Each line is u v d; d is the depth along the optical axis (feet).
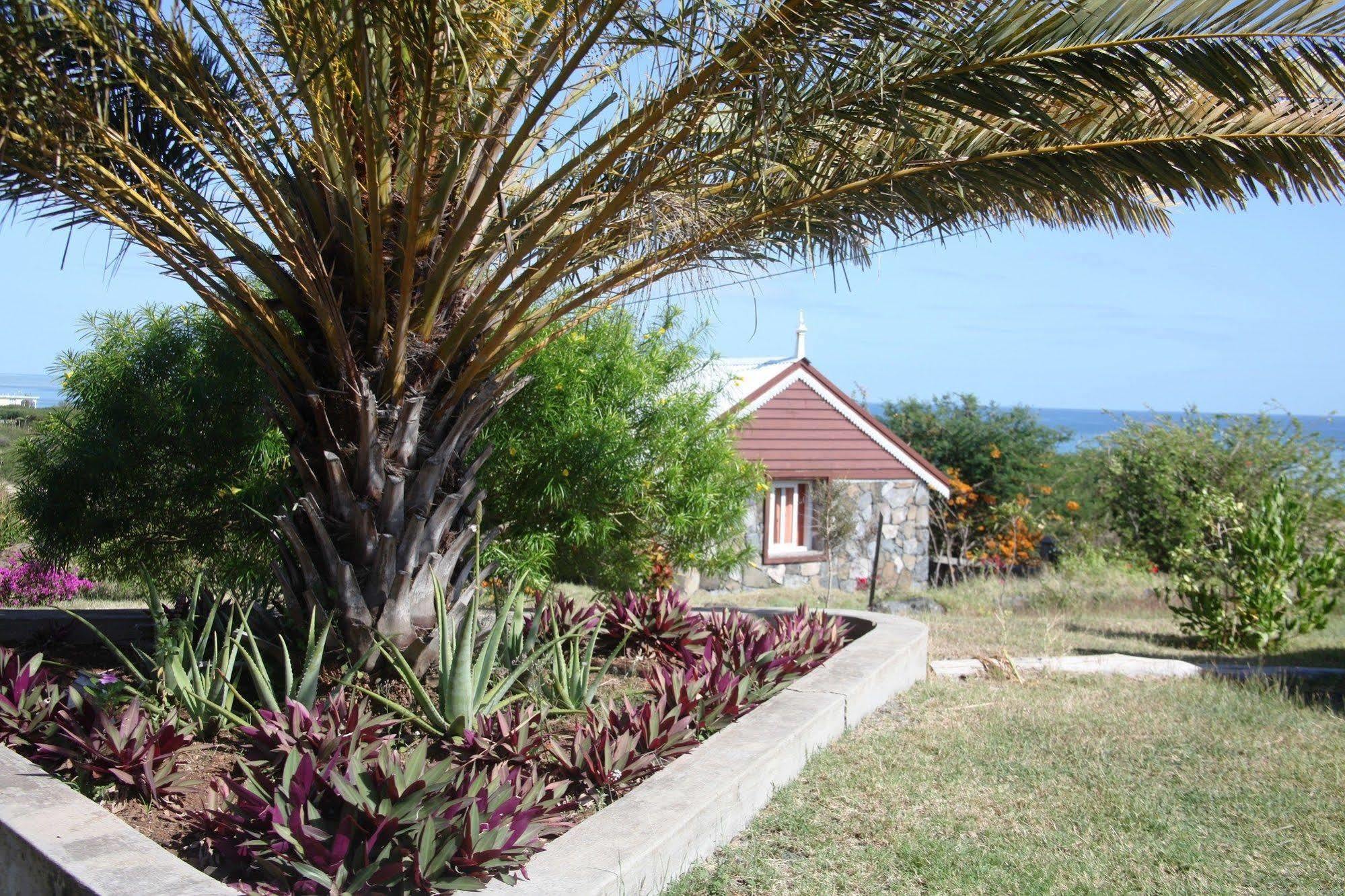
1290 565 31.32
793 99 12.71
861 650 21.42
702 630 21.40
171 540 26.71
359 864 9.85
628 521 28.32
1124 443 65.62
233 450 25.63
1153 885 12.00
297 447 16.10
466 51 13.03
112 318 26.32
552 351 25.79
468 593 16.74
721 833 12.61
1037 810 14.39
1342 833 13.80
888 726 18.57
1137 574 55.31
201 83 14.64
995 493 77.15
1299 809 14.73
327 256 15.81
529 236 14.70
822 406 59.16
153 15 14.07
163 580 27.32
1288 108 14.61
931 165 16.08
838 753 16.51
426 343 15.96
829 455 59.52
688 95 12.87
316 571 15.75
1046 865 12.41
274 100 14.48
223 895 8.73
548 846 10.64
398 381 15.61
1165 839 13.46
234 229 15.51
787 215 16.98
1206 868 12.53
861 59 12.78
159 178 16.85
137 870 9.14
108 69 15.07
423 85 13.25
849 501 53.57
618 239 17.06
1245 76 13.03
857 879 11.80
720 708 15.83
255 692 15.88
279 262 16.31
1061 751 17.25
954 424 81.92
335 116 14.14
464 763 12.76
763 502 56.65
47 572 30.76
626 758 13.01
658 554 30.96
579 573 29.14
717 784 12.72
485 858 9.68
